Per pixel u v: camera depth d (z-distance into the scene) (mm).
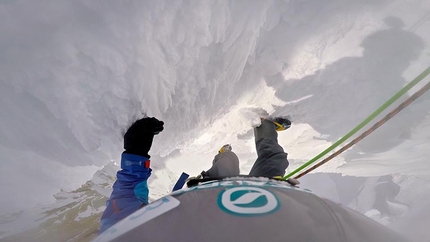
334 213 777
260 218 688
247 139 3990
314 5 2598
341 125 3660
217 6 2199
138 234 683
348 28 2824
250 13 2350
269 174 2053
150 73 2324
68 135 2268
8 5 1716
